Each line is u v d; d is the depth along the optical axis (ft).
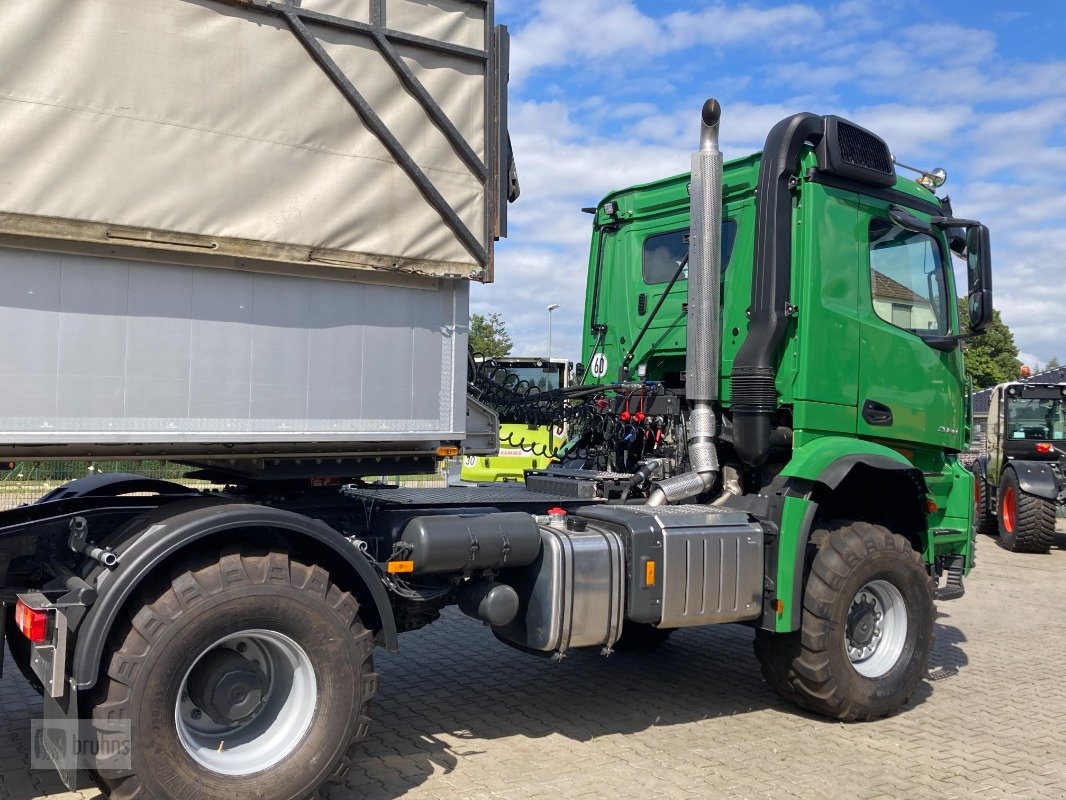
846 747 16.56
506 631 15.48
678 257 20.65
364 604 13.50
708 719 17.94
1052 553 45.75
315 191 12.69
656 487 17.93
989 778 15.26
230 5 12.10
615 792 13.99
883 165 19.39
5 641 12.37
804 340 18.04
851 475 18.88
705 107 18.07
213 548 12.17
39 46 10.86
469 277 13.98
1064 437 49.29
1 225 10.53
